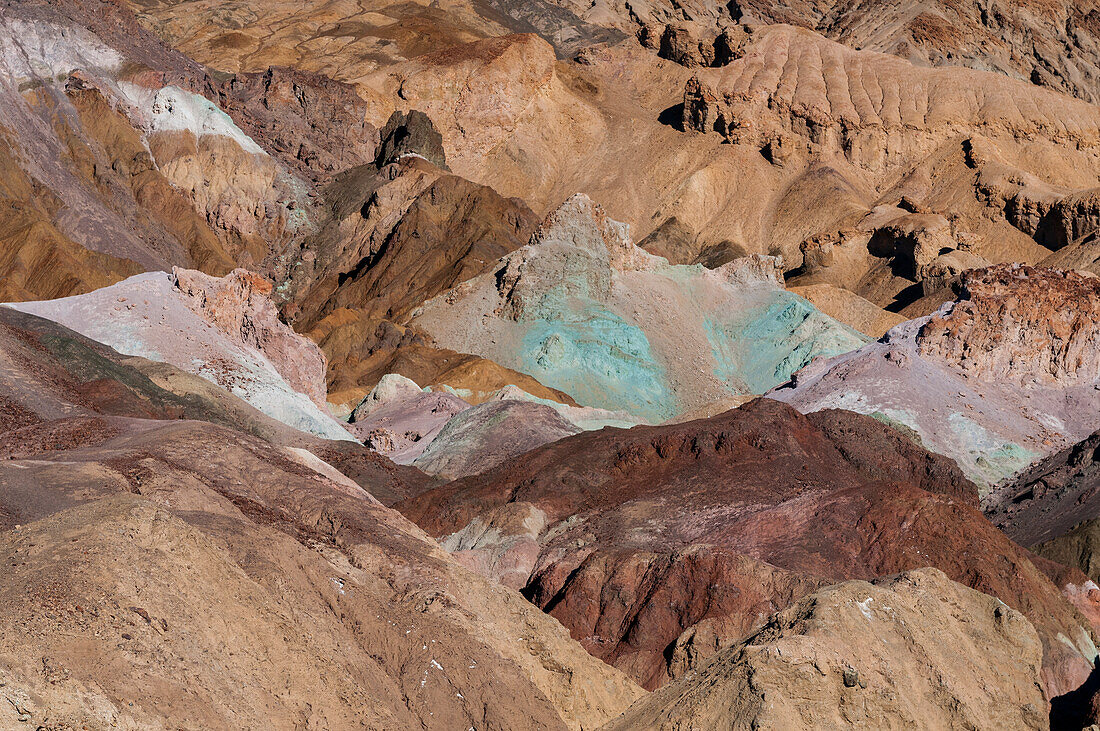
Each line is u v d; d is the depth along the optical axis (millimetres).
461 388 141500
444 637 39938
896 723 37594
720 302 180125
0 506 39938
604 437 80312
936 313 112062
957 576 61062
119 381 78188
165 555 34062
